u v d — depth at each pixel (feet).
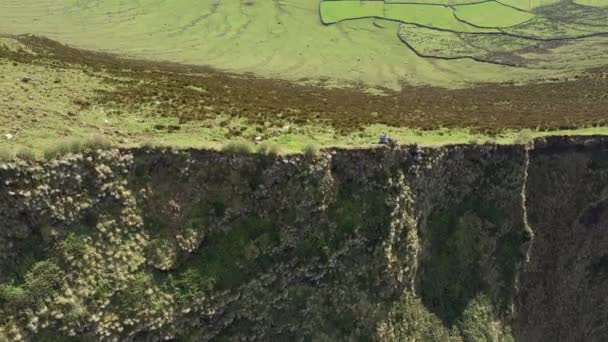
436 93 257.75
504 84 292.40
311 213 116.47
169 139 112.78
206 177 107.65
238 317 107.65
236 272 107.65
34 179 90.33
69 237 92.32
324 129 139.64
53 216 91.30
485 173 150.82
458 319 143.13
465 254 148.05
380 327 124.98
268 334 110.83
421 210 138.10
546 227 165.17
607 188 169.48
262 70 311.06
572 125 174.50
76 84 138.10
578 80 281.95
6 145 94.68
